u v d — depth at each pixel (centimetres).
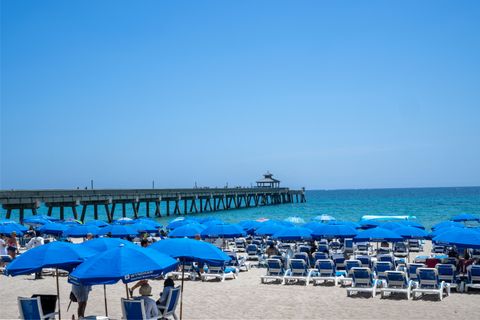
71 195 4353
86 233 2241
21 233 2377
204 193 7256
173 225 2505
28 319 909
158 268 789
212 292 1433
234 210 8169
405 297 1333
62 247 909
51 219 3331
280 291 1443
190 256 962
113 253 798
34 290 1480
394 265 1669
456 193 18112
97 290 1462
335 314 1148
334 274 1565
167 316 995
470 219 2762
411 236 1852
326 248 2100
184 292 1435
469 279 1404
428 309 1189
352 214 6750
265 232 2103
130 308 886
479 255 1900
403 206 8656
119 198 5106
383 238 1705
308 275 1562
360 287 1365
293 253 1917
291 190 11200
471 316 1118
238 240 2669
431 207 8112
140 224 2467
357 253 2264
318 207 9062
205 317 1126
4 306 1240
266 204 10094
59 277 1719
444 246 2309
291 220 2827
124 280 755
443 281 1394
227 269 1716
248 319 1105
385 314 1144
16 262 873
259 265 2047
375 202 11056
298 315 1142
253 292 1429
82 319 953
